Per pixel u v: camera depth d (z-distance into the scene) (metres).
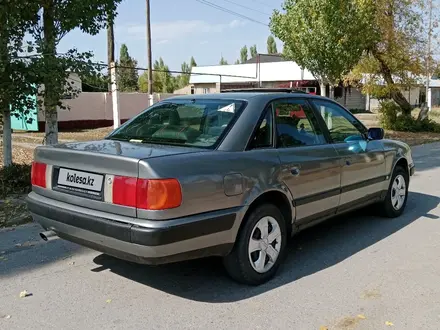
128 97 26.53
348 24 14.04
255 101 4.38
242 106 4.30
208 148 3.88
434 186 8.75
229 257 3.96
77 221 3.71
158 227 3.29
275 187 4.11
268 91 4.94
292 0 14.64
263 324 3.41
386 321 3.45
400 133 20.91
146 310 3.64
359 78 20.92
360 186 5.35
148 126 4.56
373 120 30.89
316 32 14.04
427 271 4.44
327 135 5.00
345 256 4.86
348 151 5.11
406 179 6.54
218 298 3.85
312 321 3.45
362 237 5.50
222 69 49.91
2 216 6.08
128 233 3.35
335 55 14.23
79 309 3.66
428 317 3.52
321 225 6.00
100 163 3.60
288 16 14.67
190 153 3.67
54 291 3.99
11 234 5.55
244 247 3.92
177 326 3.39
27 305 3.72
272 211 4.13
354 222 6.14
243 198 3.83
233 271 4.01
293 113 4.70
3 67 6.73
